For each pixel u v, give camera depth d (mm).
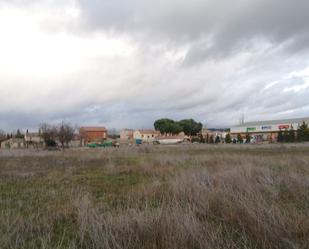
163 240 3236
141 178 9664
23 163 15820
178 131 109500
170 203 4953
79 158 19047
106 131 105375
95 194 6945
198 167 10953
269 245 3211
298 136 63906
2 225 3898
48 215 4777
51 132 44938
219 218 4285
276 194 5648
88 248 3324
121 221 3758
